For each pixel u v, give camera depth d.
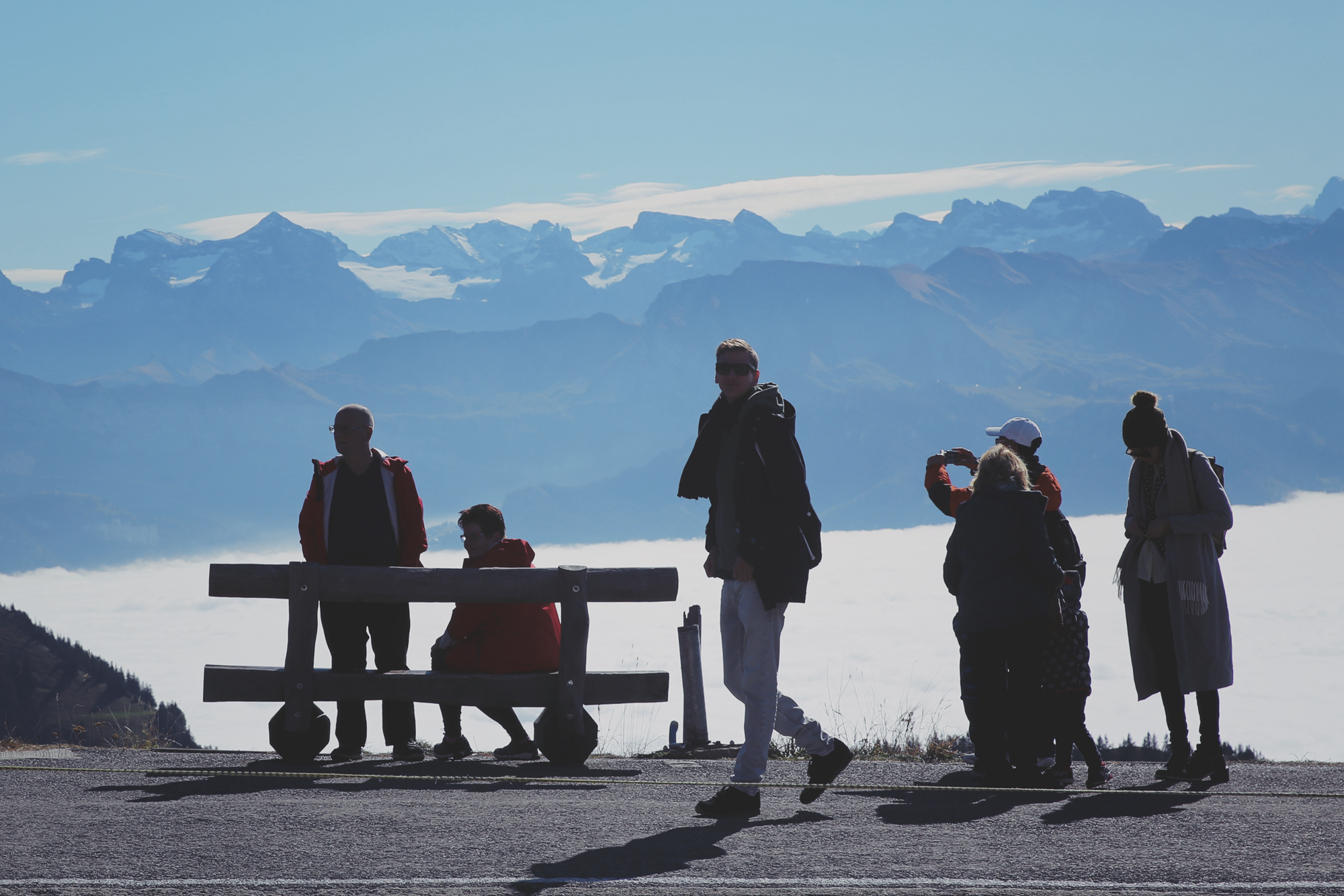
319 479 19.52
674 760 20.14
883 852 12.30
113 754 19.94
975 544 17.06
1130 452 18.36
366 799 15.41
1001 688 17.12
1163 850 12.46
